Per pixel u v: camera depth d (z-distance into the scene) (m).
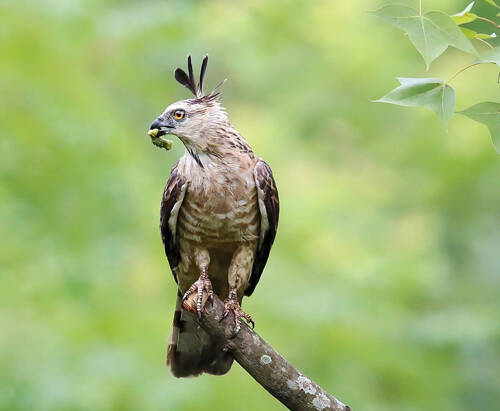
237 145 8.23
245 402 10.56
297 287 11.80
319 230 12.70
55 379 10.28
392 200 14.67
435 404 11.95
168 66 14.71
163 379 10.38
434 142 14.57
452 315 13.04
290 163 14.57
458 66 15.10
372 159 15.44
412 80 5.54
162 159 13.92
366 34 15.38
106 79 13.92
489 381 12.84
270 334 11.17
